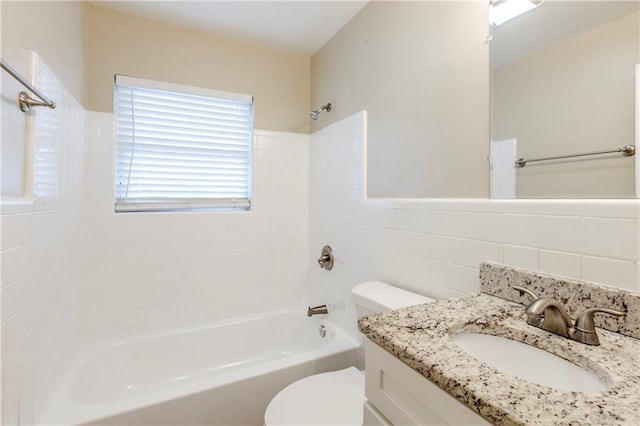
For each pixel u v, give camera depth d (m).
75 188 1.59
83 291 1.77
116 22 1.85
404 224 1.47
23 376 1.01
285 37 2.14
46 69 1.16
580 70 0.87
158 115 2.02
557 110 0.92
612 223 0.79
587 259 0.83
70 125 1.48
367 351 0.80
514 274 0.98
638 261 0.75
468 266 1.16
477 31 1.15
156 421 1.26
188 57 2.04
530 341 0.76
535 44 0.97
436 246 1.30
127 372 1.79
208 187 2.19
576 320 0.73
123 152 1.93
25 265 1.02
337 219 2.03
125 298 1.89
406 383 0.67
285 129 2.36
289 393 1.25
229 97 2.17
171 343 1.92
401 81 1.51
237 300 2.22
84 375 1.56
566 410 0.47
